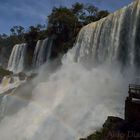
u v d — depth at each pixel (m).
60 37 62.97
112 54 38.97
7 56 97.44
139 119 19.19
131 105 19.77
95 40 43.94
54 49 62.25
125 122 19.64
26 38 79.94
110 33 39.94
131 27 35.59
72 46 55.59
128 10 36.53
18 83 55.97
